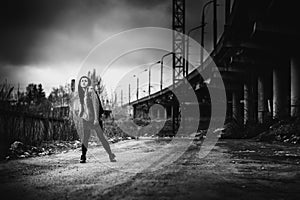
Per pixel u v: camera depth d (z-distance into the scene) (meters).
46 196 4.89
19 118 11.98
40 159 10.06
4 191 5.24
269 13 23.95
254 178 6.54
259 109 38.72
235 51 34.56
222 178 6.54
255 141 21.66
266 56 34.50
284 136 20.52
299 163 9.13
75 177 6.61
